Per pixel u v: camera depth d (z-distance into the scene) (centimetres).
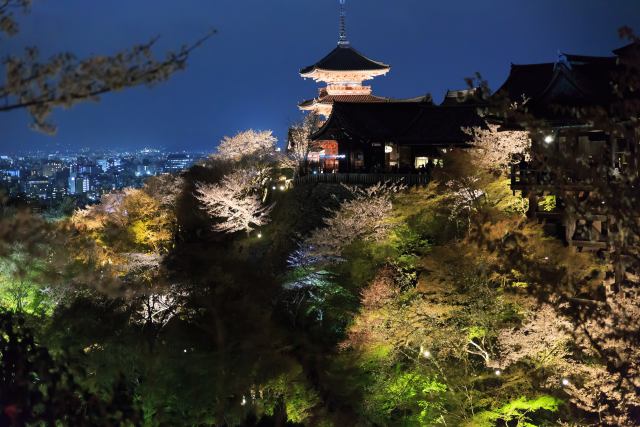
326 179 5819
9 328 938
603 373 2195
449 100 6794
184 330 3428
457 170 4156
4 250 902
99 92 736
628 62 1274
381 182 5606
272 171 7362
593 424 2225
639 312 1786
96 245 4272
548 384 2494
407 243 4128
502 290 2730
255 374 3103
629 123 1346
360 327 3164
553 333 2434
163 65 753
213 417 2894
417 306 3005
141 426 959
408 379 3000
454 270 2880
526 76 4659
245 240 5538
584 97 3084
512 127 3064
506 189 3944
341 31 8981
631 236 1206
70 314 3081
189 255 3994
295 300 3975
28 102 718
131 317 3338
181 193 6178
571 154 1284
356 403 3089
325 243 4088
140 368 2942
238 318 3394
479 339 3238
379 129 6103
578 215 1396
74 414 885
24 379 870
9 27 731
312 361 3475
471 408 2738
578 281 1878
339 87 8762
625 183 1230
